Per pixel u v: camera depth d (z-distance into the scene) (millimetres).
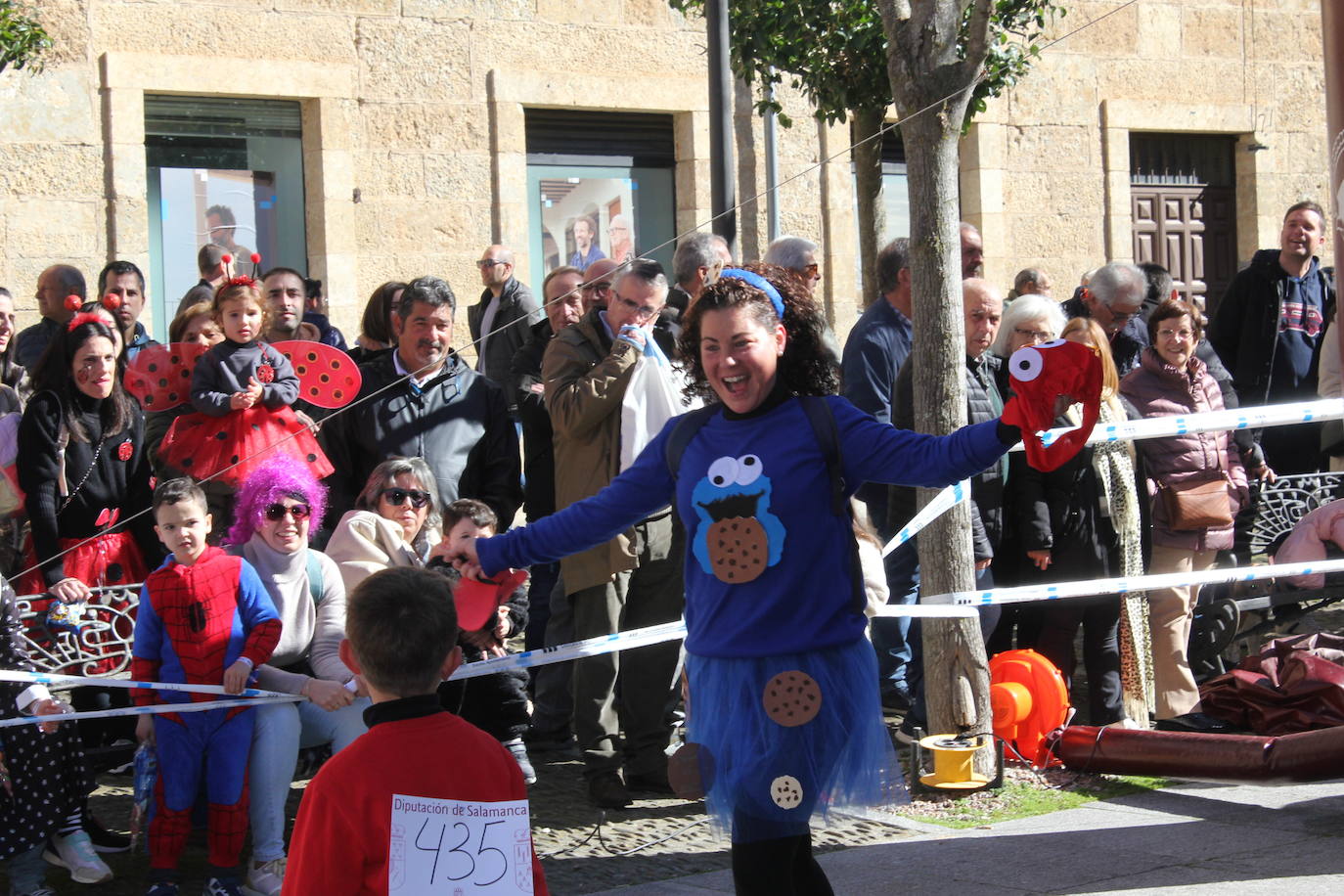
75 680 4746
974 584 5859
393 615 2906
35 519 5699
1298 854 4891
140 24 10812
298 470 5355
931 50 5664
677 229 12984
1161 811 5473
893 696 7000
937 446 3400
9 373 7648
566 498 5828
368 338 7707
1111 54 14547
